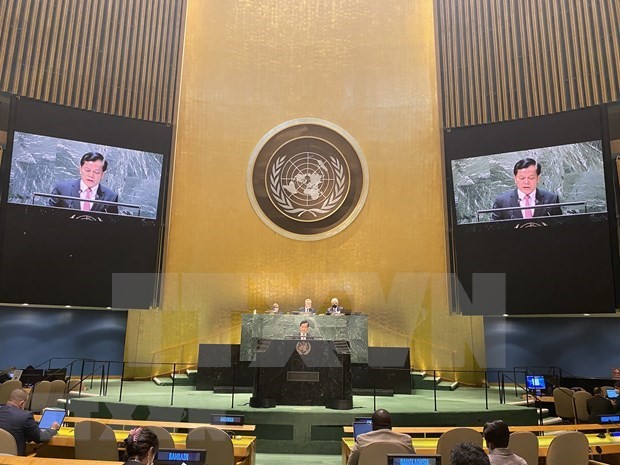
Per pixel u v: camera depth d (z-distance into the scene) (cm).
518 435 437
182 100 1254
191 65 1274
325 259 1210
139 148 1195
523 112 1177
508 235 1134
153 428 433
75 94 1177
